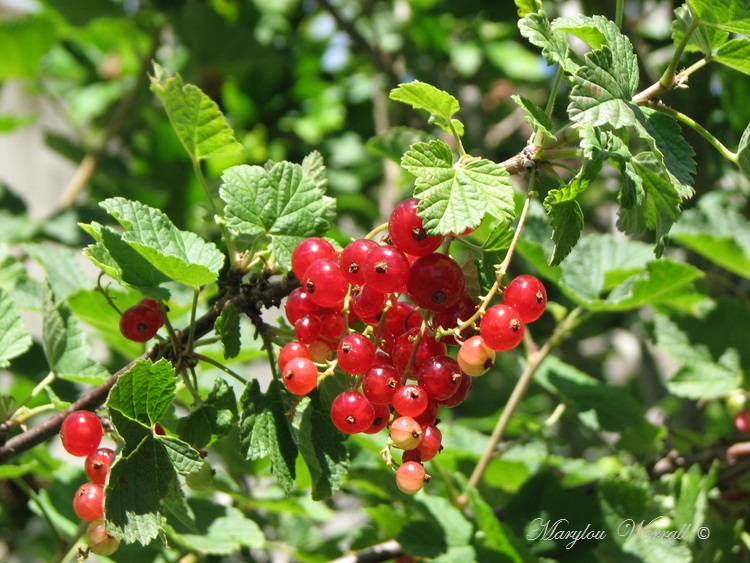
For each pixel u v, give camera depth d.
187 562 0.45
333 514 0.52
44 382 0.39
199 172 0.38
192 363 0.35
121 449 0.33
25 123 0.70
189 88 0.36
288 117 0.74
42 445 0.46
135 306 0.36
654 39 0.67
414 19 0.77
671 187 0.34
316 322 0.34
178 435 0.35
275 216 0.36
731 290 0.63
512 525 0.44
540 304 0.33
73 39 0.77
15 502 0.54
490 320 0.33
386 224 0.34
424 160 0.33
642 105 0.35
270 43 0.68
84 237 0.60
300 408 0.35
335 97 0.78
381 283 0.33
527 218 0.47
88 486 0.34
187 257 0.36
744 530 0.48
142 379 0.33
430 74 0.76
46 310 0.39
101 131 0.77
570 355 0.66
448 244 0.34
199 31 0.66
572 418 0.57
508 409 0.46
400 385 0.33
